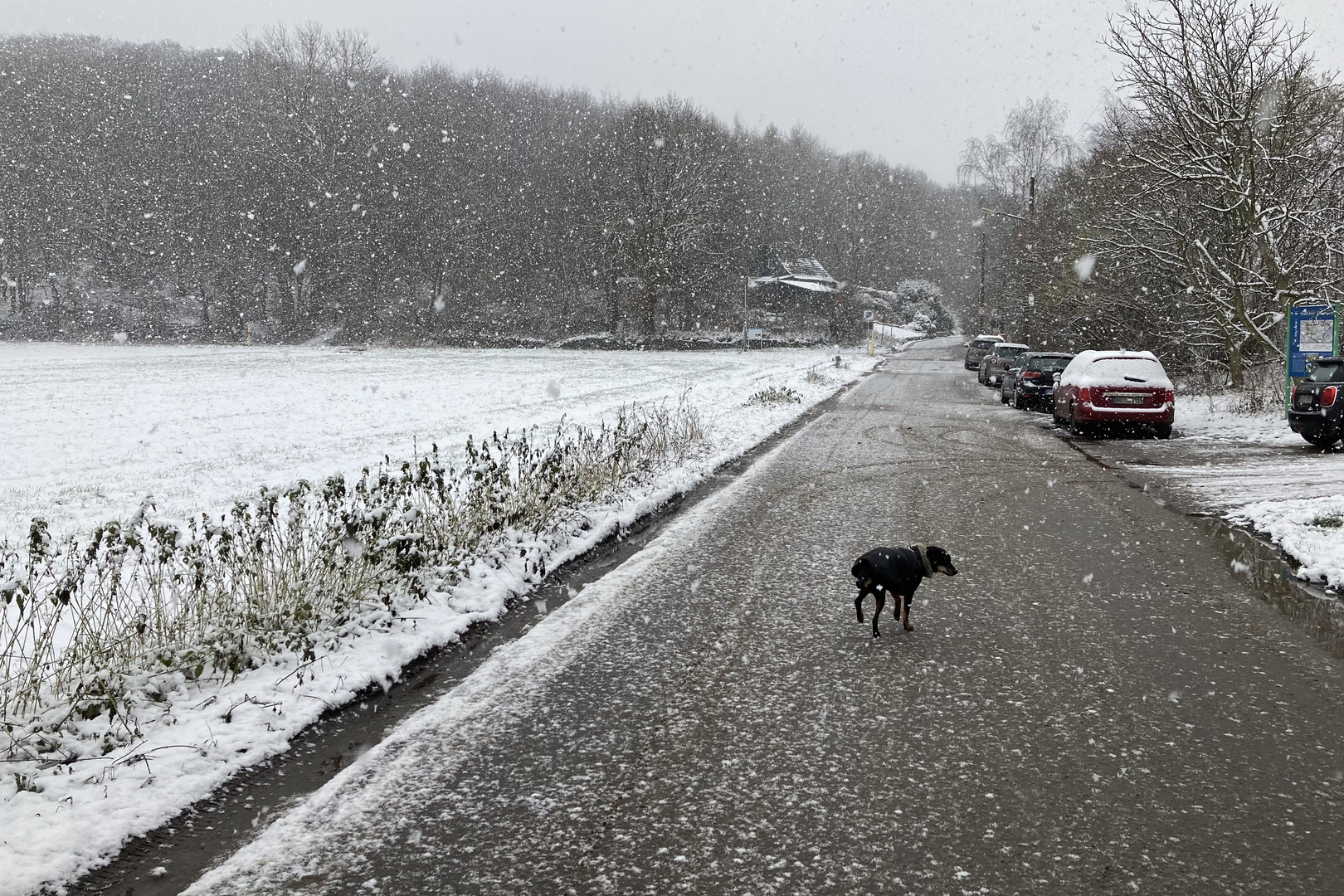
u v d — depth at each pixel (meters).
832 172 126.75
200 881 3.35
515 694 5.20
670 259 76.75
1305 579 7.52
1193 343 25.94
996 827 3.64
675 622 6.53
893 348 81.44
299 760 4.42
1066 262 33.12
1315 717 4.72
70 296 83.75
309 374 40.56
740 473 13.70
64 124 86.06
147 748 4.36
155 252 86.06
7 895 3.20
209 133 86.88
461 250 81.50
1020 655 5.71
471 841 3.59
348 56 81.62
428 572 7.11
